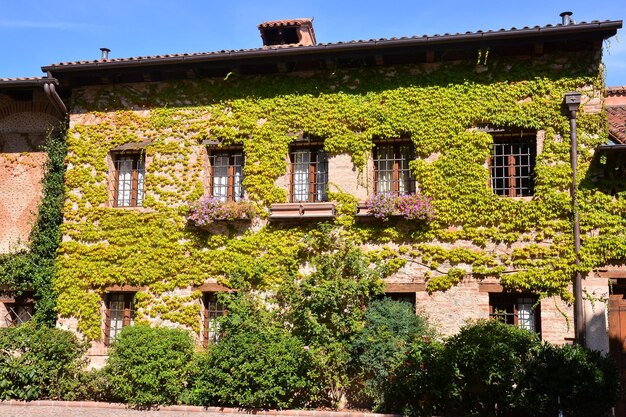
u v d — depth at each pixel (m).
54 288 14.23
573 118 12.34
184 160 14.18
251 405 11.56
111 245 14.19
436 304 12.58
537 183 12.44
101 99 14.80
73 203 14.52
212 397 11.97
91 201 14.42
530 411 10.41
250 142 13.92
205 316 13.75
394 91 13.37
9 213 15.34
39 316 14.26
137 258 13.95
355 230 13.13
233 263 13.53
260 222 13.63
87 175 14.54
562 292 11.99
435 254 12.69
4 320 15.03
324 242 13.11
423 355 11.14
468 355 10.76
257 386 11.59
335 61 13.48
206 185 14.13
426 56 13.05
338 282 12.17
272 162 13.74
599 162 12.18
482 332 11.12
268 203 13.65
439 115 13.07
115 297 14.31
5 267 14.46
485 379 10.60
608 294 11.81
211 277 13.65
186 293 13.69
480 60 12.96
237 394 11.56
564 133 12.44
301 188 13.88
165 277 13.82
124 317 14.15
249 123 13.96
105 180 14.48
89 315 13.96
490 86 12.92
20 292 14.52
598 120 12.34
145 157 14.55
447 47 12.69
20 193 15.38
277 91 13.98
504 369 10.59
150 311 13.75
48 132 15.34
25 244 14.97
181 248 13.82
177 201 14.09
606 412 10.30
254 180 13.77
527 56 12.86
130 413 11.95
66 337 13.00
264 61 13.58
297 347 11.81
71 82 14.72
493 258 12.42
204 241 13.80
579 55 12.64
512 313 12.48
